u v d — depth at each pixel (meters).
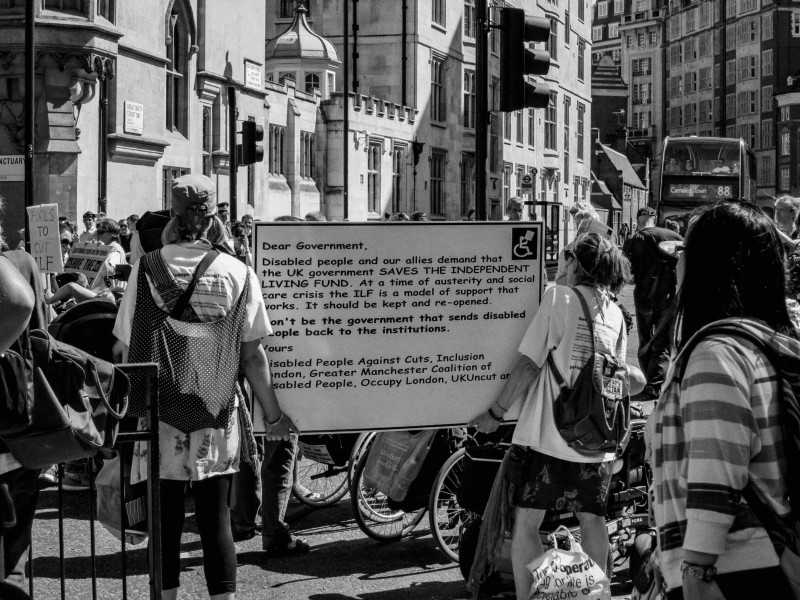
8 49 21.14
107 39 22.03
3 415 3.75
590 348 5.11
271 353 5.20
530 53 9.26
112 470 5.01
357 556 6.79
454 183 48.94
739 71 95.38
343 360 5.26
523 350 5.17
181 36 28.33
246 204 32.19
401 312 5.30
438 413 5.36
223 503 4.85
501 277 5.38
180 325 4.66
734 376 2.75
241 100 31.61
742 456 2.71
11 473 3.95
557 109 61.69
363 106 39.31
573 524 5.86
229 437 4.81
